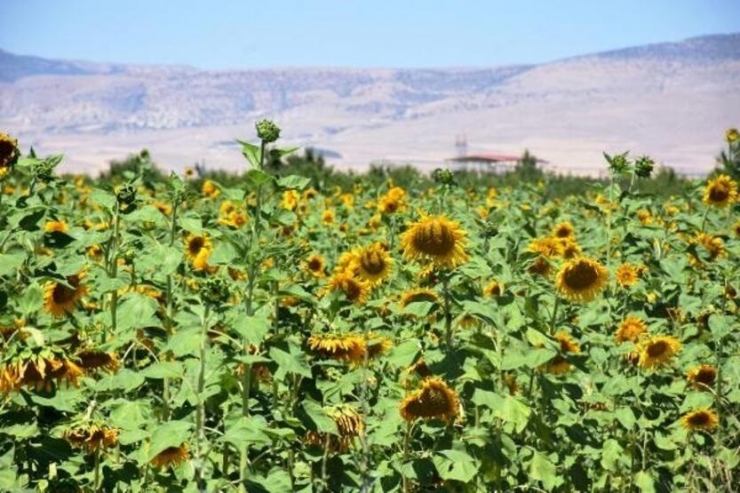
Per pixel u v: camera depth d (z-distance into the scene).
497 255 7.12
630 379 7.40
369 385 7.00
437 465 6.32
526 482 6.98
